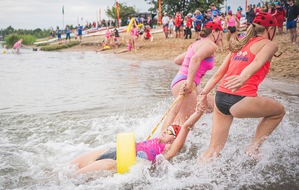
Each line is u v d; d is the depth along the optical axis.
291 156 4.79
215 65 14.90
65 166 4.78
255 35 4.36
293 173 4.29
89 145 5.73
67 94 10.44
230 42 4.49
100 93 10.33
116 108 8.21
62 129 6.66
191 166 4.65
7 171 4.69
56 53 33.12
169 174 4.41
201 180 4.19
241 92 4.23
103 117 7.43
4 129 6.76
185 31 25.91
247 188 3.95
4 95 10.53
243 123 6.41
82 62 21.72
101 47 34.03
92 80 13.26
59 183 4.24
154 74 14.26
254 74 4.24
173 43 25.08
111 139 5.99
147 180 4.25
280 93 8.87
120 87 11.26
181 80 5.81
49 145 5.74
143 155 4.63
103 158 4.63
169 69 15.84
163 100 8.91
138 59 21.23
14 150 5.53
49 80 13.76
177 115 5.93
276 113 4.46
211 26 5.75
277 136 5.54
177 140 4.73
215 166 4.48
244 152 4.80
